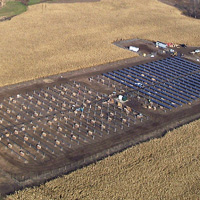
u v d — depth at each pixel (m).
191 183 69.50
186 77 114.94
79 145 77.06
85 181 66.62
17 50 130.12
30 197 61.88
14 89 99.62
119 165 71.19
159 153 75.88
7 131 80.31
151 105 95.62
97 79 109.31
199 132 84.44
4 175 67.06
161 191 66.50
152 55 130.50
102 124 85.06
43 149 75.00
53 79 107.38
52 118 86.69
